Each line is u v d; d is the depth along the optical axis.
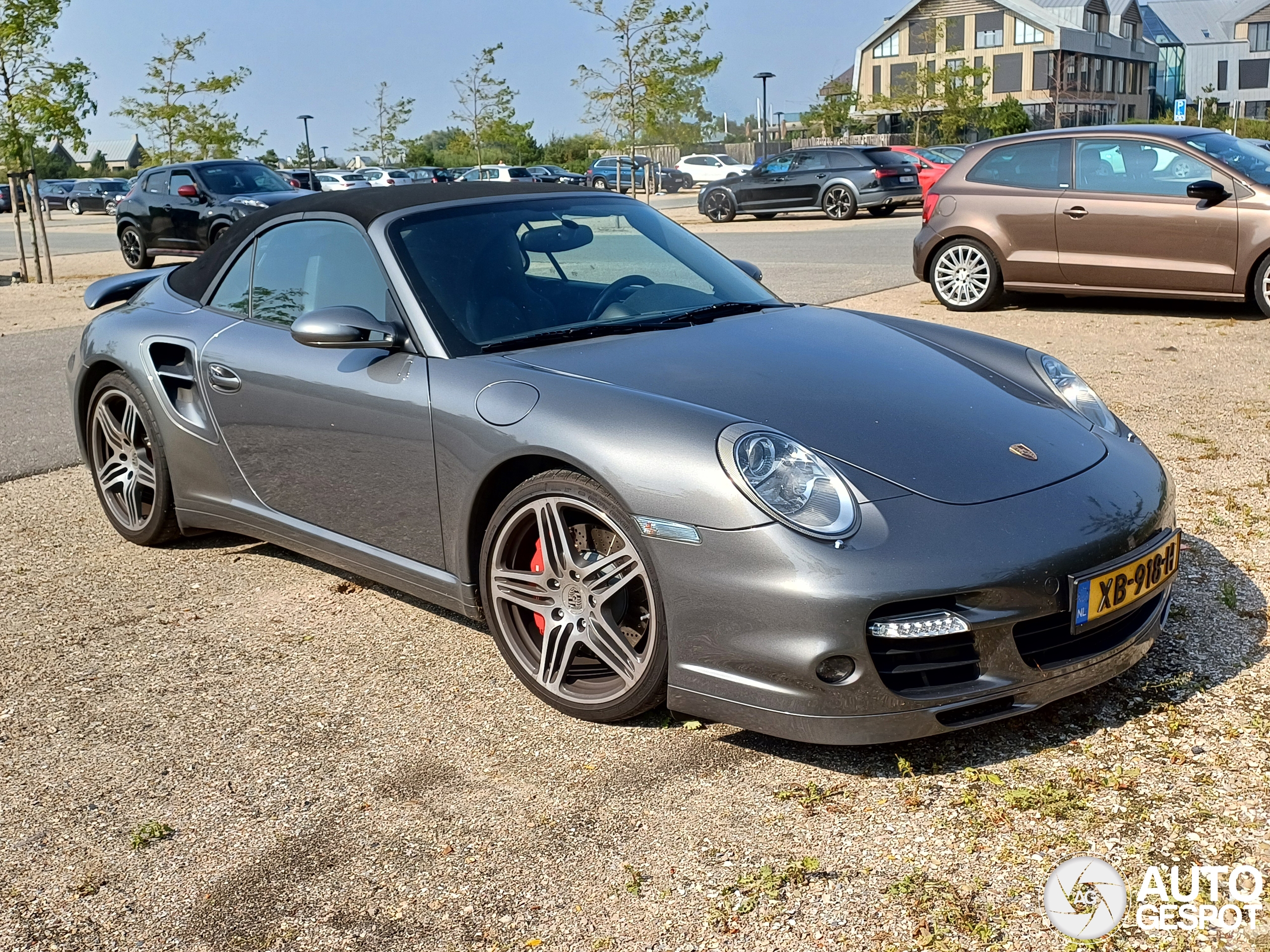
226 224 15.35
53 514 4.91
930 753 2.71
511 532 3.01
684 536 2.61
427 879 2.34
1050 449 2.87
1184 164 8.38
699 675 2.66
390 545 3.42
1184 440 5.26
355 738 2.93
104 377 4.45
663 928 2.15
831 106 57.53
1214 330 8.05
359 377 3.36
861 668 2.46
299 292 3.75
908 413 2.89
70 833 2.57
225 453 3.93
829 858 2.33
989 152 9.27
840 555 2.47
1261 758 2.59
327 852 2.45
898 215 22.53
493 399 3.00
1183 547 3.92
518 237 3.67
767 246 16.30
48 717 3.11
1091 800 2.47
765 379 2.99
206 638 3.59
